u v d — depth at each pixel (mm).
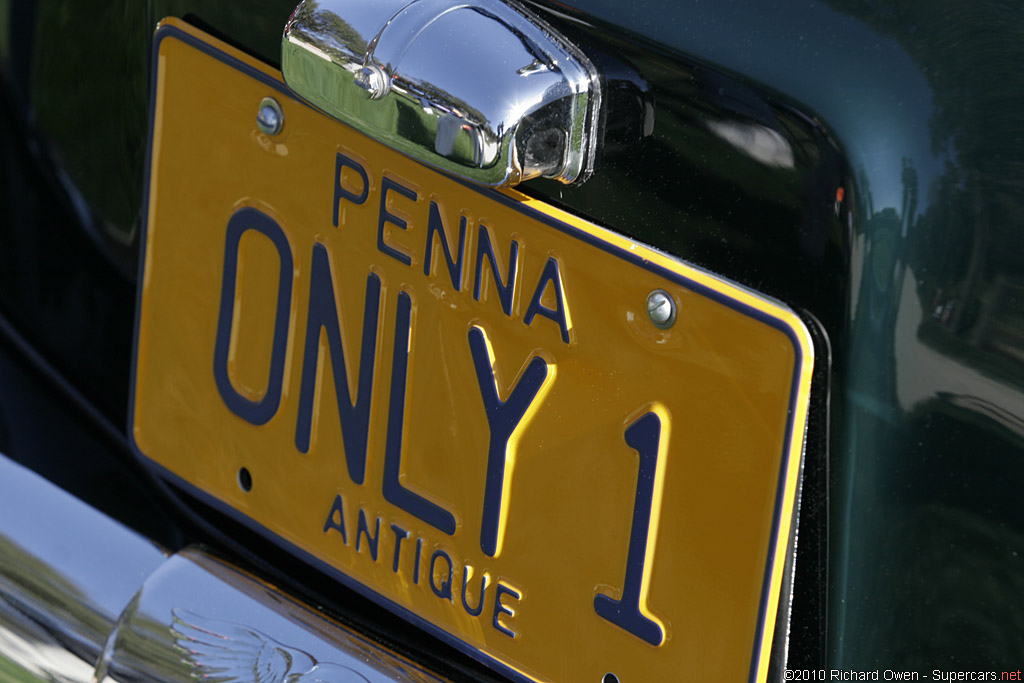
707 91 1733
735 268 1758
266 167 2102
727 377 1753
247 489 2277
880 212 1674
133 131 2350
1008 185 1709
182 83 2186
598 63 1798
